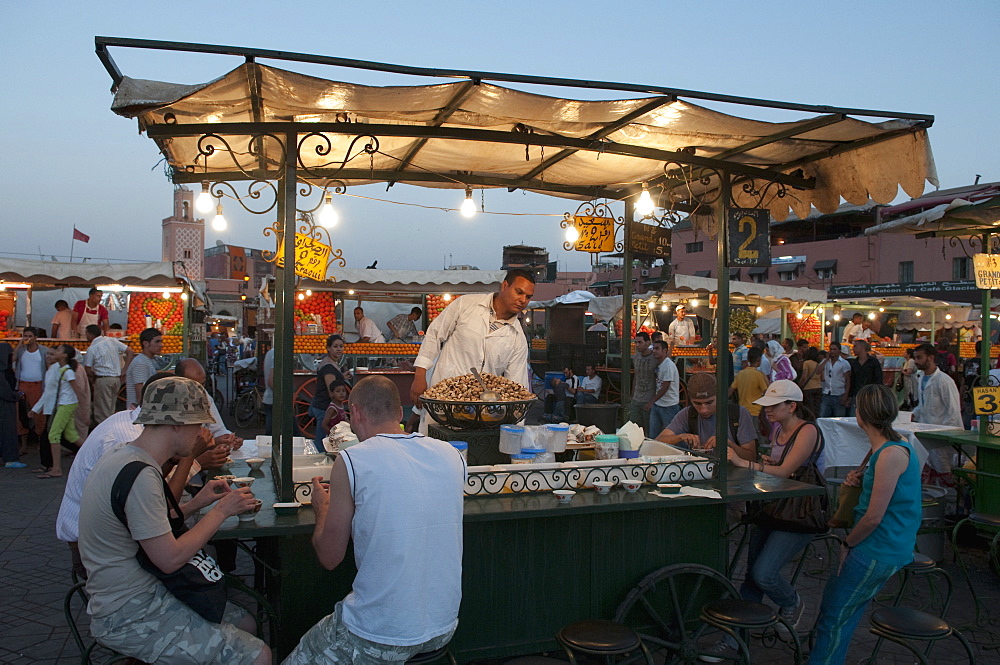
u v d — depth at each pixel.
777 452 4.29
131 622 2.54
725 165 3.92
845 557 3.42
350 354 12.78
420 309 15.62
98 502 2.53
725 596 3.91
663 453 4.38
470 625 3.43
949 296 24.53
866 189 4.05
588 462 3.82
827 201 4.37
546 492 3.63
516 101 3.26
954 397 7.18
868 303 18.94
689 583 3.84
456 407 3.69
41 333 12.82
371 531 2.44
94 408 10.44
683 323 16.09
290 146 3.33
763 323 23.53
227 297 42.97
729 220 3.93
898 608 3.50
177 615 2.60
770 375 12.17
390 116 3.51
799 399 4.18
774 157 4.27
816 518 3.87
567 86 3.03
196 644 2.61
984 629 4.55
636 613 3.77
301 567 3.20
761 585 3.89
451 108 3.38
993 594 5.18
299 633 3.21
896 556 3.29
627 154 3.80
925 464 6.41
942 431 6.39
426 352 4.62
